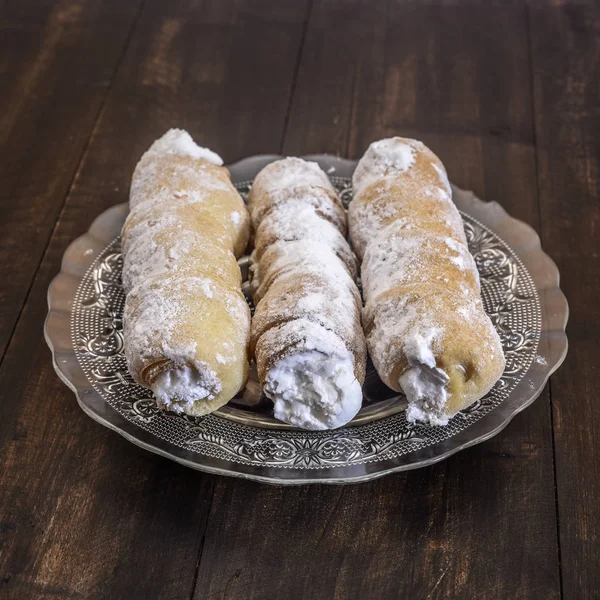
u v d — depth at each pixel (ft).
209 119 2.37
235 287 1.79
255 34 2.59
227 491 1.71
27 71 2.47
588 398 1.82
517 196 2.18
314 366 1.66
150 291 1.73
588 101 2.40
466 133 2.32
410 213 1.85
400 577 1.62
